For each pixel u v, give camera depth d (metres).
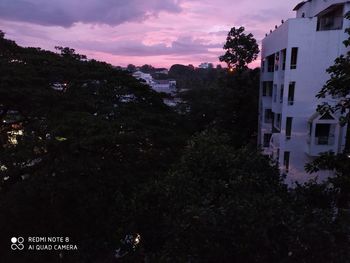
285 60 18.20
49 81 15.77
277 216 5.65
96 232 11.41
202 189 7.18
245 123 31.47
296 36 17.19
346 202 7.60
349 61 7.60
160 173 13.01
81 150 12.45
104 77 17.31
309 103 17.62
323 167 8.20
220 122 31.61
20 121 15.48
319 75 17.20
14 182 12.74
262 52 26.78
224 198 6.36
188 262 5.50
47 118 13.67
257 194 6.56
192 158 8.34
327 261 5.25
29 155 11.95
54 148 12.02
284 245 5.51
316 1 19.36
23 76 14.43
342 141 16.77
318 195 7.54
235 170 7.72
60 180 11.24
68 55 20.39
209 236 5.53
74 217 12.27
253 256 5.55
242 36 29.70
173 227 6.07
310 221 5.68
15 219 11.74
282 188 8.00
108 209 11.41
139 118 15.30
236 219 5.50
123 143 12.81
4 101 13.80
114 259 9.53
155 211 7.22
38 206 11.90
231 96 30.42
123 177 12.64
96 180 12.27
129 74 19.23
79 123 12.59
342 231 5.51
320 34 16.83
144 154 14.37
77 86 16.22
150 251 7.42
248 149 9.11
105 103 15.72
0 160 11.78
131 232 7.48
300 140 18.14
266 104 25.11
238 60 30.31
